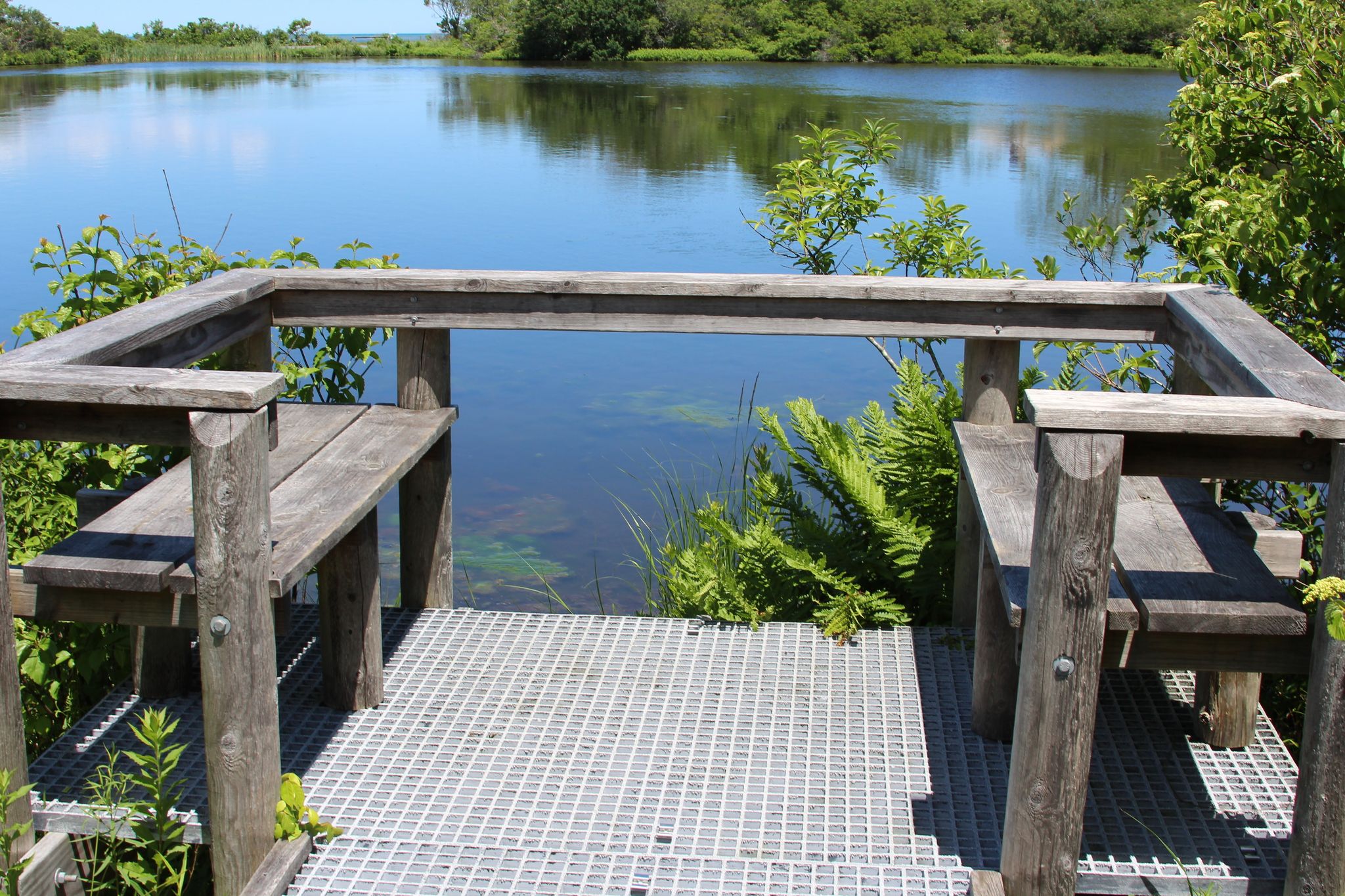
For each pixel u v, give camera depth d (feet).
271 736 8.77
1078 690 7.67
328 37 341.62
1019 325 12.30
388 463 11.34
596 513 23.82
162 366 10.30
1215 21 16.15
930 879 8.86
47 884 8.68
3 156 73.20
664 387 32.45
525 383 33.14
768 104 110.63
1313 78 14.16
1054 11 193.26
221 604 8.21
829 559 14.34
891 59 206.08
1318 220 13.71
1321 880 7.58
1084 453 7.32
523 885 8.83
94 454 13.20
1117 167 58.90
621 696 11.78
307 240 46.03
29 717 12.23
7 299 35.32
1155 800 9.93
